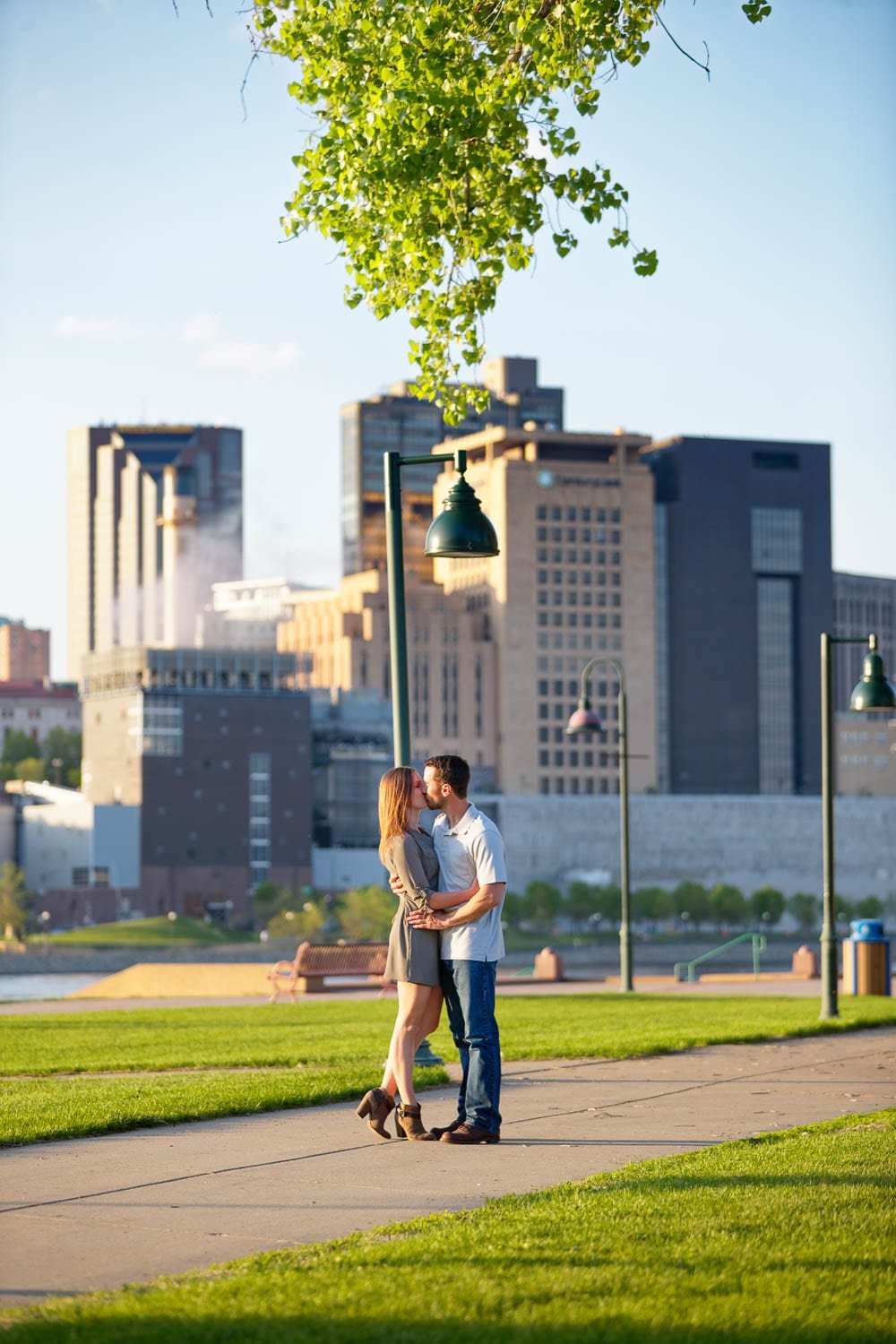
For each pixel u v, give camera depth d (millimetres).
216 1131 15562
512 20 26562
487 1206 11453
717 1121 16172
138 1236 10766
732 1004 37188
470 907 14859
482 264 28391
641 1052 22953
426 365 29109
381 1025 30281
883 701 31891
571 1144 14672
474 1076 14820
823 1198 11547
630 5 26344
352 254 28062
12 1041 26781
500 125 26688
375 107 26234
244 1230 10953
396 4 26594
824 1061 22125
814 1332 8289
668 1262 9680
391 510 21797
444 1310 8641
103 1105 16734
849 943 44375
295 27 26562
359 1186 12539
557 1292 9031
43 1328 8320
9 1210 11602
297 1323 8383
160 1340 8109
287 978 47781
